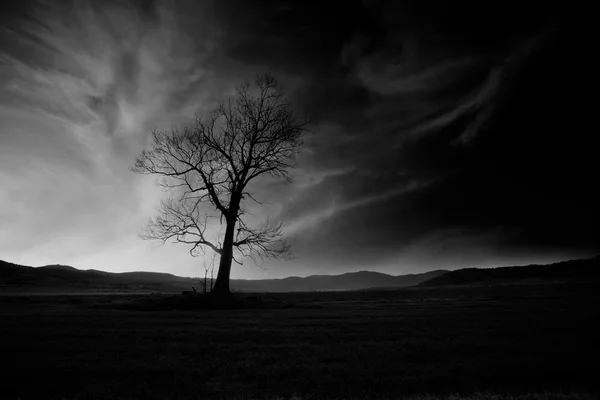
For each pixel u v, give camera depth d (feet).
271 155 122.11
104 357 30.17
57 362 28.17
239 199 118.21
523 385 22.91
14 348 33.91
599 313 64.18
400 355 30.27
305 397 20.53
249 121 122.62
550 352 30.42
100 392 21.44
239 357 30.50
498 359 28.55
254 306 105.19
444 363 27.35
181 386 22.40
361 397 20.74
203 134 120.16
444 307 88.74
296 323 55.47
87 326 51.62
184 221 114.21
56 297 185.16
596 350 31.04
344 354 30.76
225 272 110.42
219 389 22.18
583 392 21.13
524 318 56.29
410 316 64.59
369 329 46.68
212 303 101.65
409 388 22.40
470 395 21.13
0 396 21.02
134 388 22.34
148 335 42.24
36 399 20.70
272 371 25.62
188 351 32.65
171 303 100.53
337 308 95.25
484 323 50.70
